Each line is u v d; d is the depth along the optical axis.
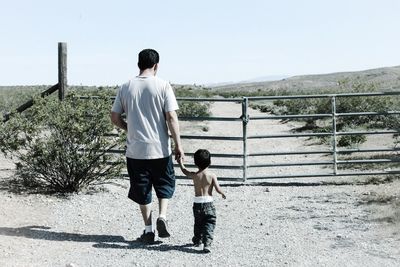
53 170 9.34
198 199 6.23
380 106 21.73
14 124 9.25
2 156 12.48
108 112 9.39
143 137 6.34
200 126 25.78
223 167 11.05
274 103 49.59
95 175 9.64
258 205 9.02
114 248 6.34
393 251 6.21
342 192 9.95
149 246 6.45
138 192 6.43
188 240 6.75
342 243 6.60
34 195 8.93
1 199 8.45
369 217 7.87
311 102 32.41
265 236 6.98
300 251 6.28
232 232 7.21
